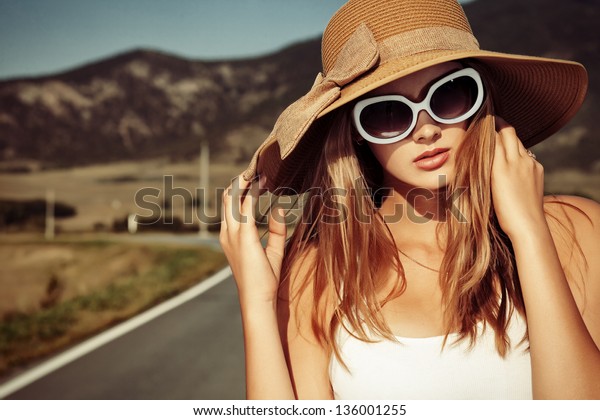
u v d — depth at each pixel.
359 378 4.94
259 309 4.93
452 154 4.90
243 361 20.95
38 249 126.75
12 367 21.72
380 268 5.24
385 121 4.91
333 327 5.09
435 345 4.86
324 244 5.27
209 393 16.88
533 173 4.73
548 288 4.26
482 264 4.80
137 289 46.41
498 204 4.66
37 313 35.69
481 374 4.76
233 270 5.16
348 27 5.23
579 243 4.88
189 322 30.27
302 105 5.09
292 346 5.23
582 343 4.12
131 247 113.19
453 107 4.79
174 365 20.83
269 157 5.66
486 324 4.81
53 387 18.31
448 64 4.98
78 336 28.08
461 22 5.25
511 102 5.75
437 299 5.07
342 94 5.05
